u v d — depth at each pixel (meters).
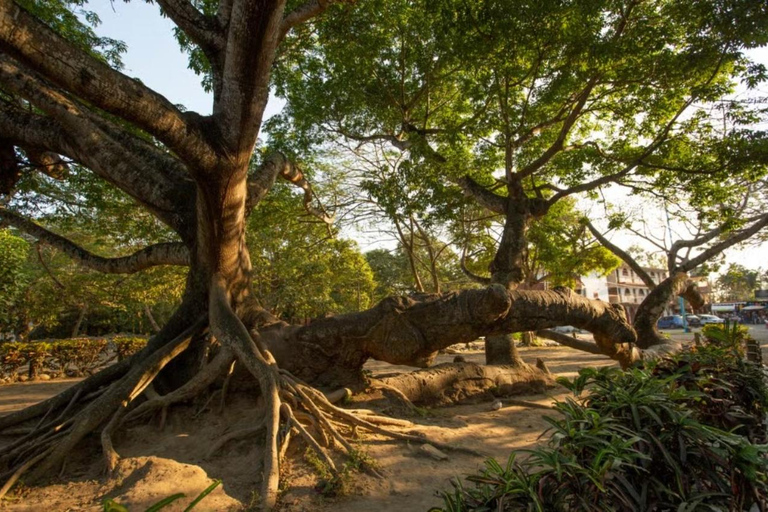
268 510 4.10
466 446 5.87
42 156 8.21
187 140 4.94
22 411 6.46
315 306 25.86
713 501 2.29
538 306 7.01
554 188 13.24
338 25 10.80
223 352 6.39
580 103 10.45
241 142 5.36
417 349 6.84
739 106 10.37
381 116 12.34
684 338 27.80
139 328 34.81
